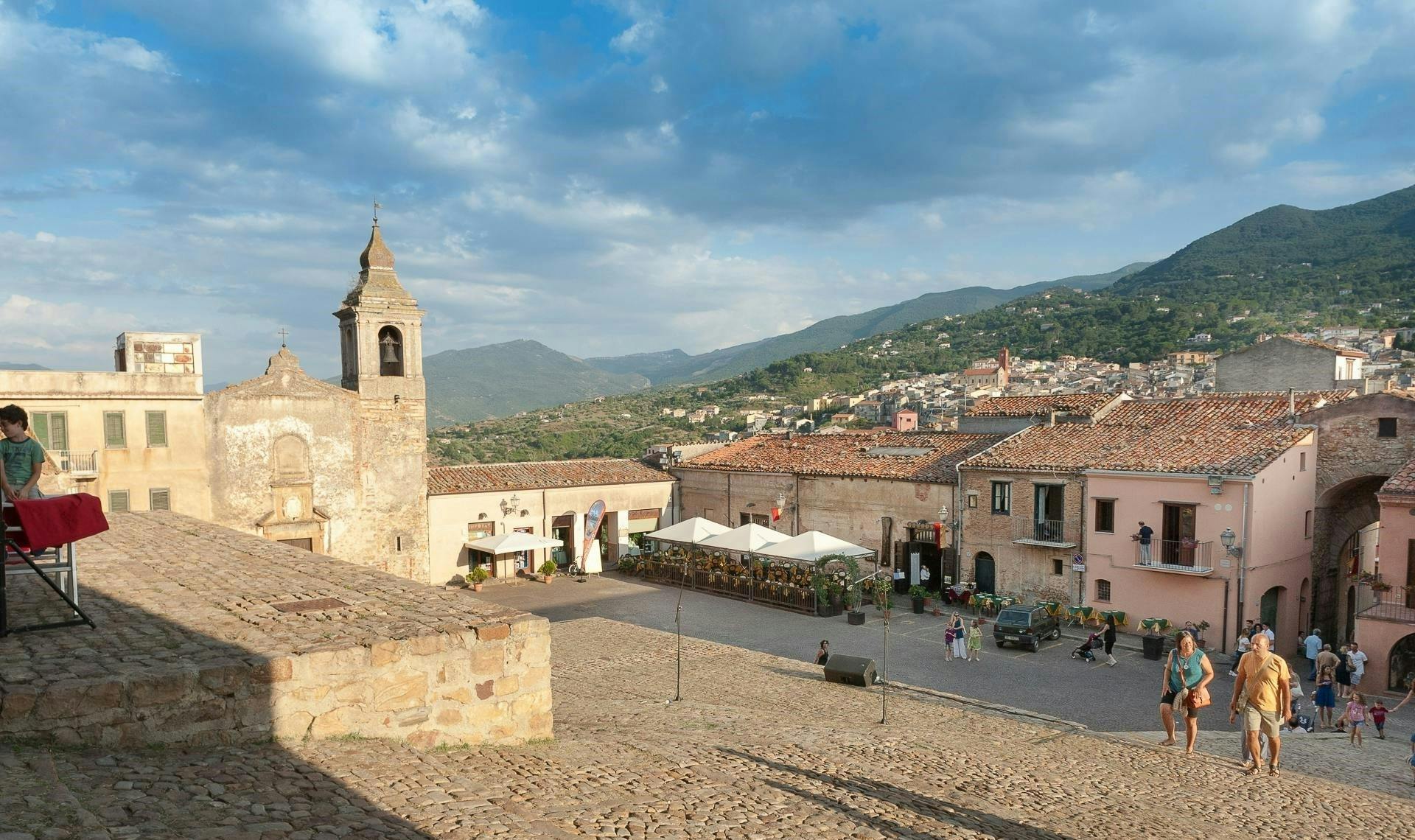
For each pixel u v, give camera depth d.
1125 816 11.27
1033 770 13.88
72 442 33.41
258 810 6.90
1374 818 12.52
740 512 48.50
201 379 36.47
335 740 9.25
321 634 9.98
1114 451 34.12
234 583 13.25
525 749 10.73
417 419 42.59
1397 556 25.97
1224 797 12.85
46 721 7.59
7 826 5.68
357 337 41.16
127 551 16.67
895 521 40.75
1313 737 21.16
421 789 8.19
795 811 9.61
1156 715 22.78
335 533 40.12
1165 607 31.02
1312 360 45.69
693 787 10.07
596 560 47.56
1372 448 31.06
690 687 22.64
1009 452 37.22
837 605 36.50
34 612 10.88
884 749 14.51
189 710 8.32
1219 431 33.28
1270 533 29.95
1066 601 34.16
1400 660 25.58
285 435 38.72
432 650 10.11
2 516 9.34
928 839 9.20
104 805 6.47
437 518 43.47
